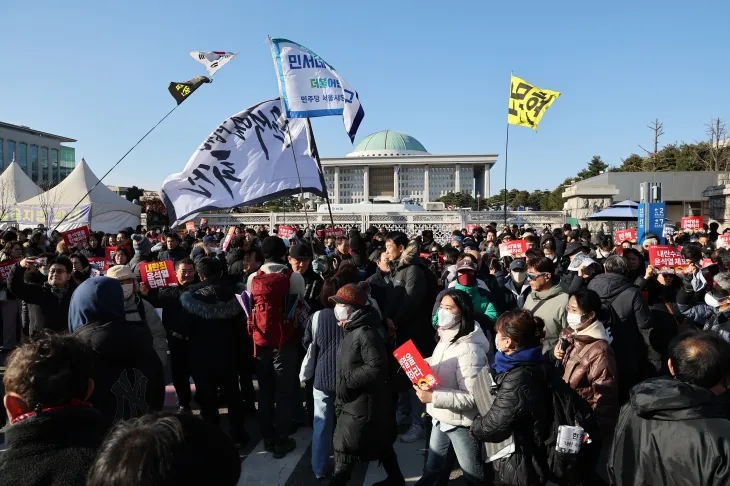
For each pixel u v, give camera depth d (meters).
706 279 5.88
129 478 1.19
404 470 4.58
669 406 2.12
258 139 8.26
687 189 29.55
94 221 19.02
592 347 3.51
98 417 2.01
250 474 4.44
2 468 1.77
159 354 4.70
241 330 4.95
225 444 1.36
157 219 26.36
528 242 8.66
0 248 9.49
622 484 2.29
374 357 3.60
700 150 39.47
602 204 22.75
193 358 4.70
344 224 24.38
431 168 126.88
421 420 5.28
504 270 7.24
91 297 2.98
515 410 2.76
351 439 3.65
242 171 8.21
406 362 3.38
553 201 50.44
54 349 1.93
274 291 4.61
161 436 1.26
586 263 5.66
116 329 2.89
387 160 121.00
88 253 10.18
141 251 8.95
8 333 7.23
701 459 2.02
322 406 4.31
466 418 3.37
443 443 3.66
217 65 8.42
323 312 4.39
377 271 6.27
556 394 2.87
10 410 1.91
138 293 4.66
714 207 22.28
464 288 5.27
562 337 3.74
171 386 6.42
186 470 1.23
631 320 4.53
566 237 12.05
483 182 128.88
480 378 3.23
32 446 1.80
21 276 5.42
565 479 2.82
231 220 25.05
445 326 3.54
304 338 4.60
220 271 4.94
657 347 4.85
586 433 2.82
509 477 2.89
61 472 1.75
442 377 3.49
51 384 1.85
